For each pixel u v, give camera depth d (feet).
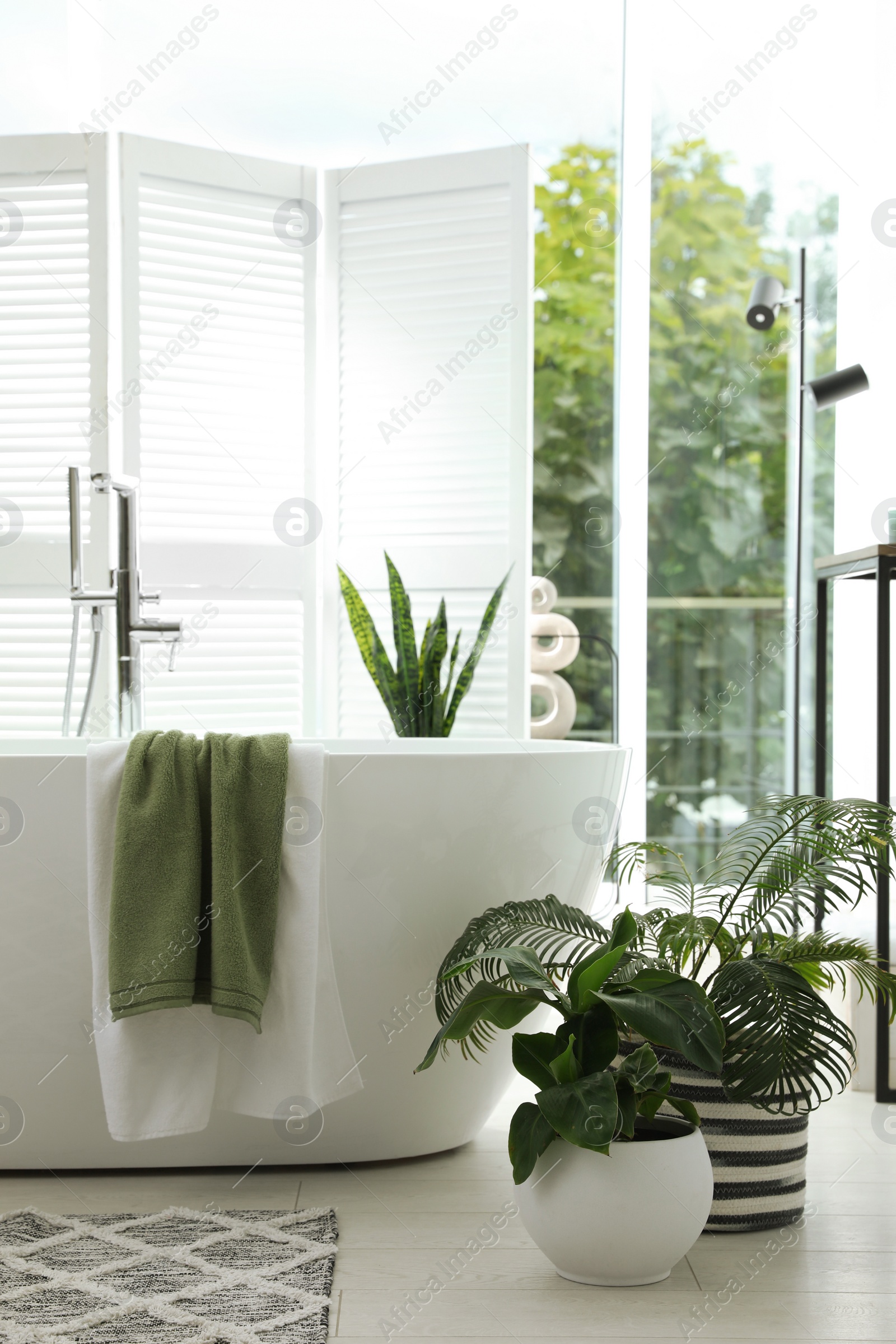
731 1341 4.26
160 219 10.00
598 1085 4.59
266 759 5.64
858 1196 5.77
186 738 5.75
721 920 5.53
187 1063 5.55
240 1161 6.06
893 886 7.63
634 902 11.17
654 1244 4.62
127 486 7.59
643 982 4.91
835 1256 5.05
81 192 9.82
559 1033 4.91
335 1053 5.74
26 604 9.84
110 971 5.41
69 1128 5.96
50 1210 5.50
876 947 7.12
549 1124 4.66
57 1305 4.43
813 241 11.09
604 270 12.00
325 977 5.74
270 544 10.32
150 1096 5.51
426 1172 6.05
